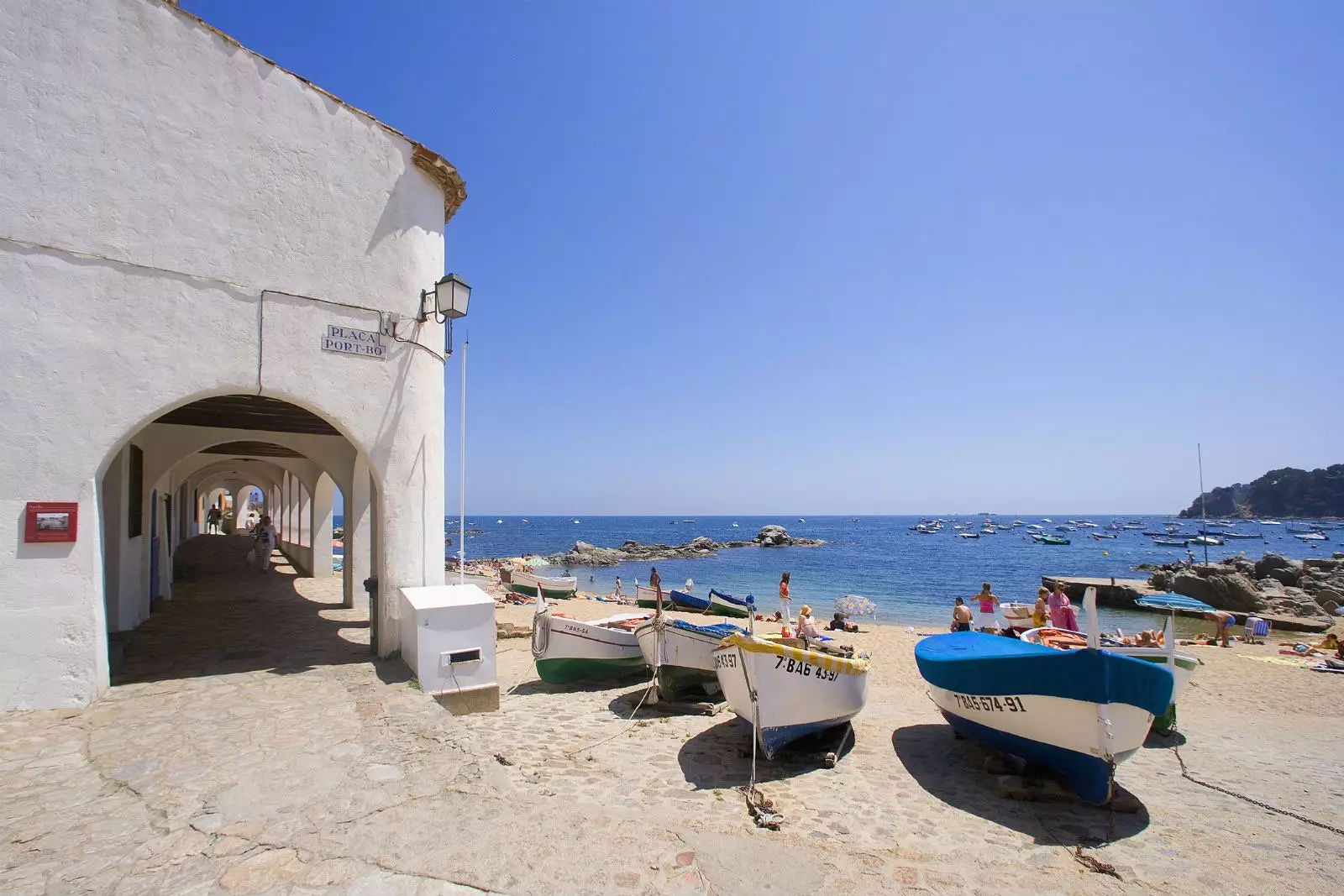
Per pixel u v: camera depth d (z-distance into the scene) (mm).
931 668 7594
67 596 6141
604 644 10641
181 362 6887
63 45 6438
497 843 4012
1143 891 4590
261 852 3748
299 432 12375
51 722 5715
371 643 8750
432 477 8852
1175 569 33156
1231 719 10727
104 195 6547
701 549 66312
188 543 24359
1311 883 4773
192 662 8031
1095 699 5914
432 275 9047
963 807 6074
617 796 5883
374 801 4441
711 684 9688
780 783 6504
